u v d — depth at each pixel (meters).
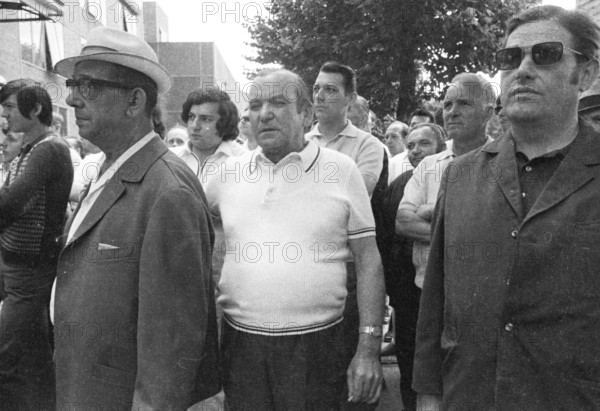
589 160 1.62
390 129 6.64
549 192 1.63
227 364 2.31
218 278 3.04
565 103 1.66
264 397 2.24
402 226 3.12
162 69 2.11
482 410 1.71
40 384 3.08
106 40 2.03
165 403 1.81
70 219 2.30
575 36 1.67
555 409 1.60
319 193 2.29
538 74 1.65
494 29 11.16
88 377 1.92
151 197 1.94
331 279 2.27
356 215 2.35
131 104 2.06
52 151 2.93
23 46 12.04
